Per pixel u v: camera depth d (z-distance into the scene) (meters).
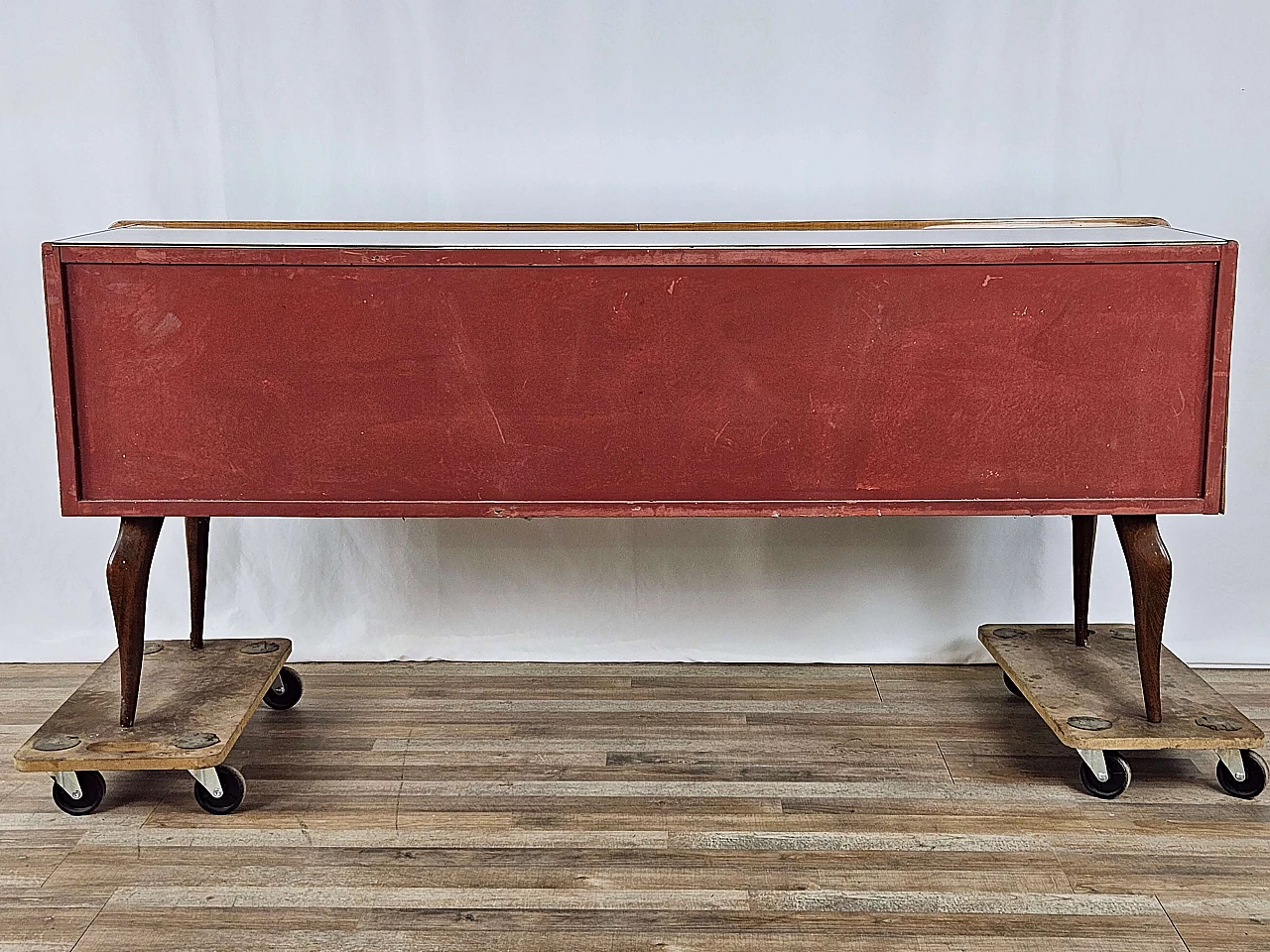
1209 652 2.54
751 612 2.56
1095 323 1.77
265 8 2.33
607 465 1.83
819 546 2.53
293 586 2.56
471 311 1.78
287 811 1.94
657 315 1.78
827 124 2.38
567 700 2.38
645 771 2.07
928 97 2.36
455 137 2.39
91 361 1.78
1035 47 2.34
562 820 1.91
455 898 1.70
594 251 1.75
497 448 1.82
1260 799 1.96
